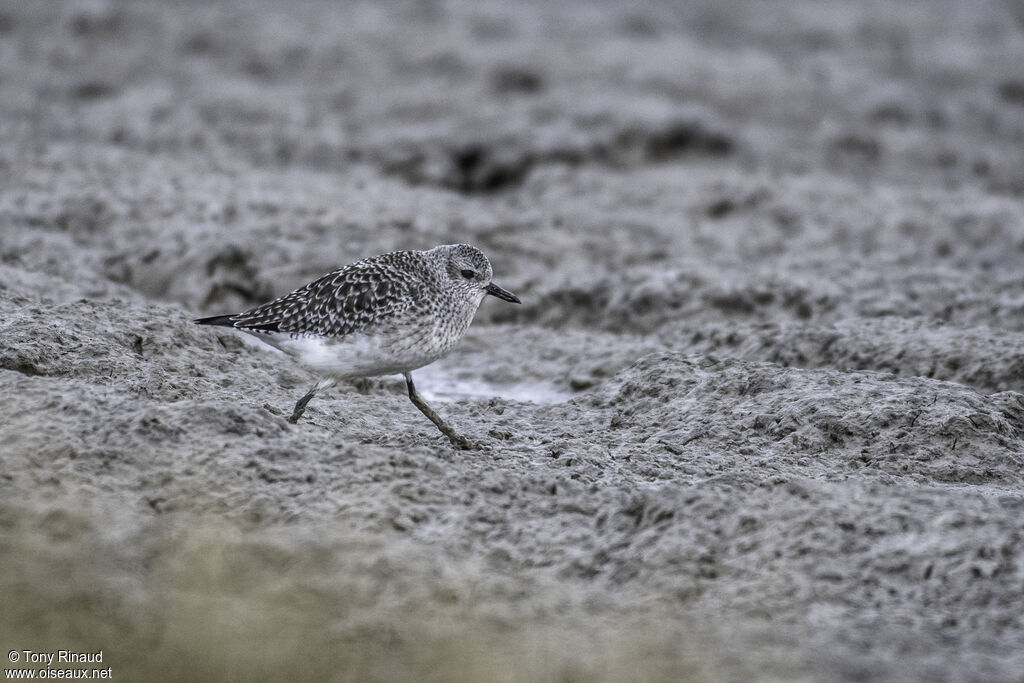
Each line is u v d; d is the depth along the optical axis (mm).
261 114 29109
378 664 7801
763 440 11930
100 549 8648
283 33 36188
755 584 8664
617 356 15820
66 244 19531
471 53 34406
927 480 11031
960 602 8516
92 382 11539
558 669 7676
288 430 10555
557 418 13023
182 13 37531
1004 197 26328
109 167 23609
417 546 9016
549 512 9742
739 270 19672
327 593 8492
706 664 7727
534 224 22219
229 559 8703
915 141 30750
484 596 8562
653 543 9148
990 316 17438
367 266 10703
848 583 8656
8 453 9617
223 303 18469
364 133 28453
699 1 44344
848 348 15094
